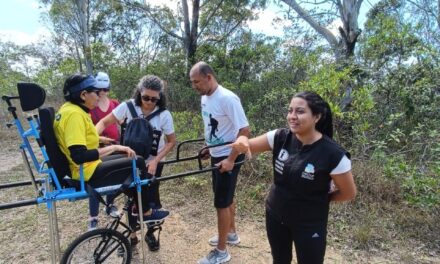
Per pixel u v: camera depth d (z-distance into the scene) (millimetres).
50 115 2332
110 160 2611
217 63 11266
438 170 4195
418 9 10156
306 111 1962
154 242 3465
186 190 5031
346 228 3926
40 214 4301
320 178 1980
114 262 3076
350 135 5367
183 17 12680
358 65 6211
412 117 5652
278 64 9688
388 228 3930
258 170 5289
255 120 6684
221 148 3061
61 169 2393
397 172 4473
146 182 2654
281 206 2148
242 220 4176
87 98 2410
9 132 8867
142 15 13922
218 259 3230
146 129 2898
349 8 7480
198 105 10289
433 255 3479
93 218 3521
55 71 11930
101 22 14273
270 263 3346
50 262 3320
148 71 11375
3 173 5953
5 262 3314
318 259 2127
